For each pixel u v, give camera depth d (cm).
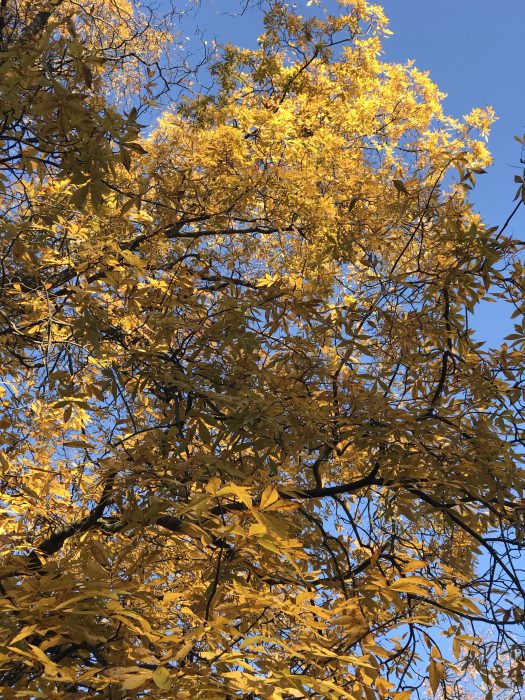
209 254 732
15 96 307
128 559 368
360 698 231
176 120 895
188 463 315
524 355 456
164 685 167
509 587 417
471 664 408
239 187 721
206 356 455
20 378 539
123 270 447
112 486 339
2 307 490
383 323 500
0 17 486
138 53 691
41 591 211
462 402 476
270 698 181
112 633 244
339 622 224
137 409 536
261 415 375
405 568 236
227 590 272
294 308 466
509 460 401
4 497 439
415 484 399
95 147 310
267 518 200
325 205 701
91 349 461
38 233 512
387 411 408
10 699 179
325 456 475
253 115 734
